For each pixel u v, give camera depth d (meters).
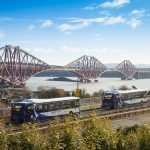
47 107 50.78
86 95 88.12
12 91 109.56
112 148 20.94
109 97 66.19
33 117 48.59
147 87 189.00
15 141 17.95
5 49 164.75
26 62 173.38
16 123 48.09
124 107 68.75
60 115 52.66
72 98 55.22
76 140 18.97
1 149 17.14
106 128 21.72
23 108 47.88
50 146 18.06
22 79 168.25
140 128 25.30
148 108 66.50
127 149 22.00
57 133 18.83
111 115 55.06
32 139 17.92
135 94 72.06
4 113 52.22
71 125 19.98
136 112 61.47
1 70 160.12
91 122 21.78
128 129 31.39
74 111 55.22
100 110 63.19
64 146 18.42
